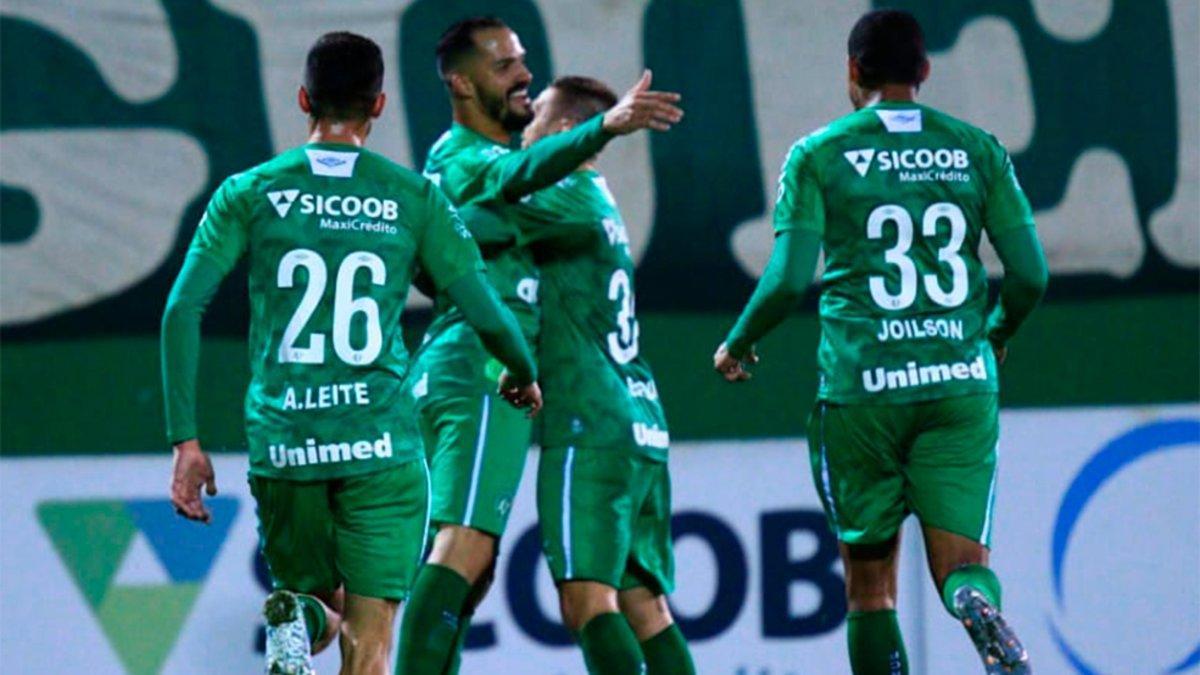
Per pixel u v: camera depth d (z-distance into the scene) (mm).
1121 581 25844
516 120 20328
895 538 18188
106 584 25125
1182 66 26203
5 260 25219
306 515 16328
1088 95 26172
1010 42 26125
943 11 26109
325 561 16688
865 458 17734
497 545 19875
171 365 16062
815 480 18234
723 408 25719
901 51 17938
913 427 17594
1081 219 26109
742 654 25422
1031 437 25969
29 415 25172
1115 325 26078
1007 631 16281
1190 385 26094
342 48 16672
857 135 17734
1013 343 26078
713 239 25766
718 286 25766
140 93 25375
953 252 17656
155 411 25359
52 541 25125
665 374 25656
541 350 19844
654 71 25781
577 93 20938
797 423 25781
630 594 20469
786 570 25578
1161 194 26141
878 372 17500
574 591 19312
